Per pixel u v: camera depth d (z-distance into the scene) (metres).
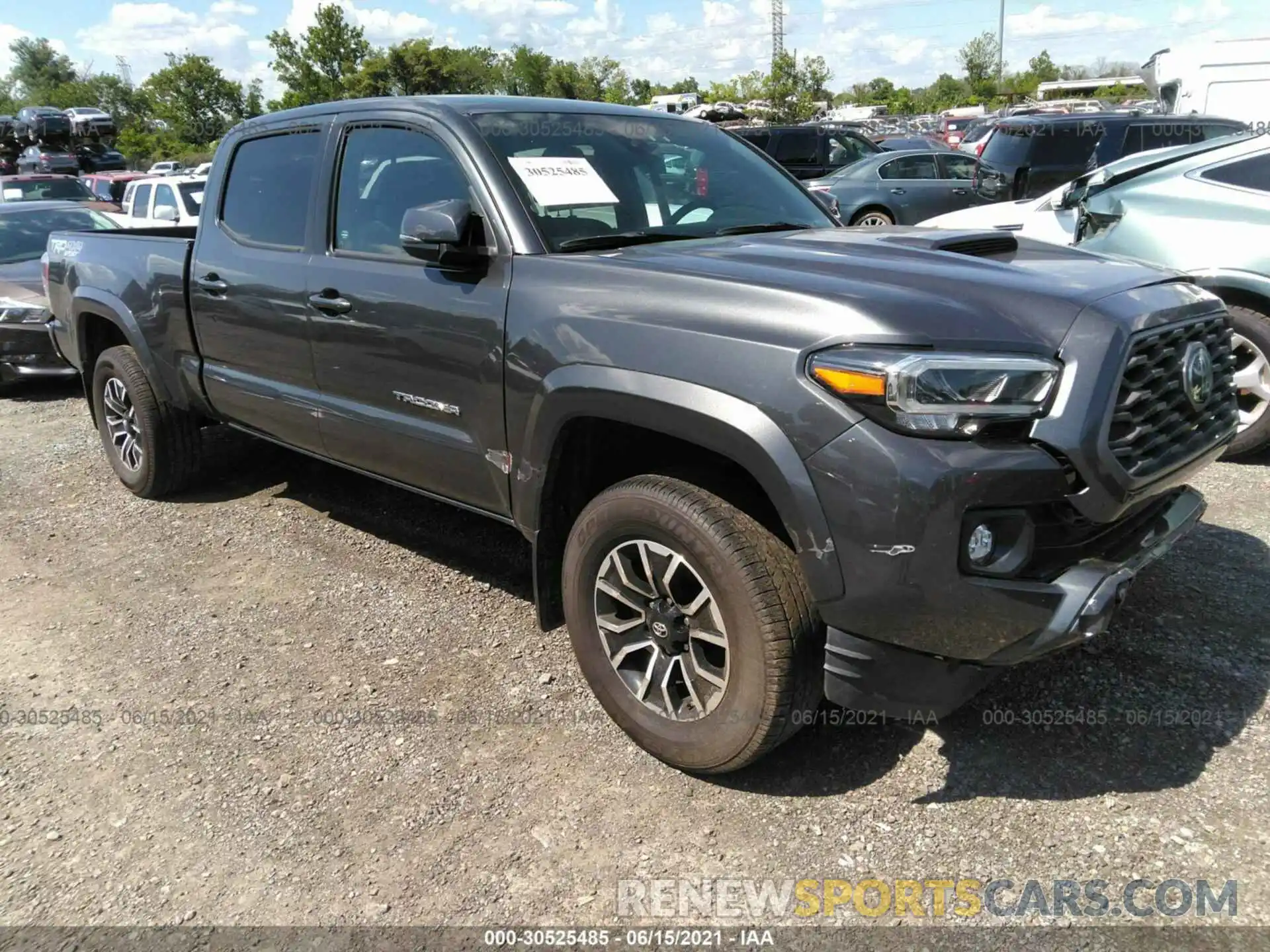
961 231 3.21
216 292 4.24
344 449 3.83
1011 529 2.25
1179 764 2.69
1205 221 5.11
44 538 4.77
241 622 3.78
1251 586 3.65
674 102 37.97
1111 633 3.37
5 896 2.40
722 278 2.56
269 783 2.80
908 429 2.17
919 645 2.31
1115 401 2.31
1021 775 2.69
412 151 3.42
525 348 2.88
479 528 4.66
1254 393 4.92
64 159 33.28
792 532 2.33
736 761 2.59
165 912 2.34
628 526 2.67
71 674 3.45
